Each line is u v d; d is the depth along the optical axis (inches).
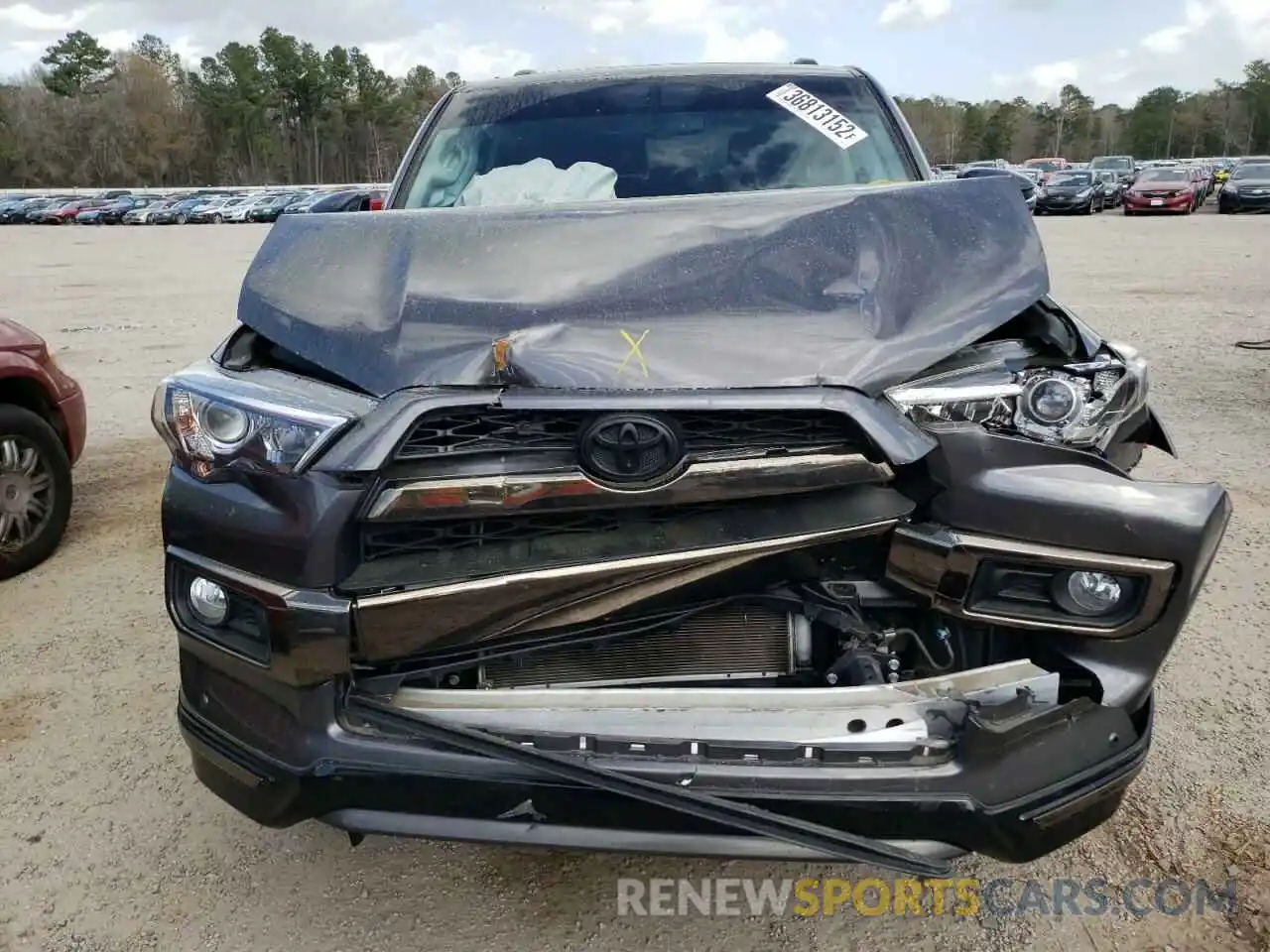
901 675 92.4
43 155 3720.5
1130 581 84.8
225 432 85.9
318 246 104.0
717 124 146.6
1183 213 1230.9
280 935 98.2
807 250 97.5
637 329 88.2
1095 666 86.1
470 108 154.7
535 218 104.2
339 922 99.7
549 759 79.2
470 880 105.3
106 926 99.6
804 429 83.4
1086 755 83.3
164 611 168.4
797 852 79.4
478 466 81.5
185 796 119.6
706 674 94.5
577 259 97.4
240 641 87.8
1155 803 113.4
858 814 79.0
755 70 158.1
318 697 84.4
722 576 85.4
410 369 85.7
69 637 159.3
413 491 80.7
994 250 100.7
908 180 140.1
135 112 3905.0
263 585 83.7
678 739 81.6
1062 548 84.1
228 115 4060.0
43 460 186.7
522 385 82.6
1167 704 133.2
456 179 144.6
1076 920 97.8
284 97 4163.4
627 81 155.2
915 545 85.1
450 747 82.4
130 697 141.6
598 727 82.7
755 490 82.1
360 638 82.5
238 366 94.5
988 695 83.7
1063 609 85.7
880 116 149.6
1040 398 86.4
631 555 82.4
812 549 86.7
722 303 91.7
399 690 86.0
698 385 82.4
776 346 86.6
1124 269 620.4
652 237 100.0
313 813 86.4
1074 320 99.0
